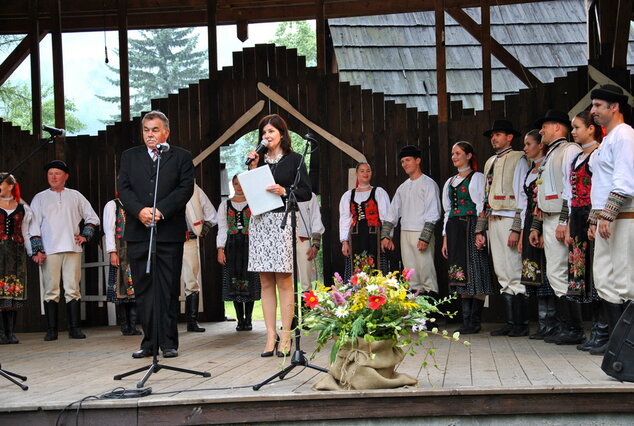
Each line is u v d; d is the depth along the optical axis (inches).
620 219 174.4
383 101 326.6
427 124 324.2
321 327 155.8
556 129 229.0
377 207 287.1
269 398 146.3
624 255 173.8
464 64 463.5
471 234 271.4
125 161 215.6
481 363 187.8
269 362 201.5
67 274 292.7
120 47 341.1
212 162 336.2
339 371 153.9
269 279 213.0
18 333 326.0
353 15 373.7
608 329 194.7
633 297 173.9
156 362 173.3
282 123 210.5
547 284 239.3
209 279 333.4
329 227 326.0
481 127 316.5
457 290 272.8
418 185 285.0
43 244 292.2
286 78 332.2
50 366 209.2
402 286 158.4
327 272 324.8
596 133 204.1
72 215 297.1
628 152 171.8
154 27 383.2
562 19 488.1
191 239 301.7
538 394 143.4
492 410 144.2
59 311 329.7
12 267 282.4
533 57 466.3
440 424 145.6
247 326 299.3
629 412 142.1
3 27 372.5
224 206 301.3
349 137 327.6
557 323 242.5
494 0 372.5
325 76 329.1
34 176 335.0
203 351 232.1
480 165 316.5
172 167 213.0
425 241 279.3
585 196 204.4
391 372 154.3
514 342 235.5
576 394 142.7
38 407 148.6
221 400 146.8
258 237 206.1
